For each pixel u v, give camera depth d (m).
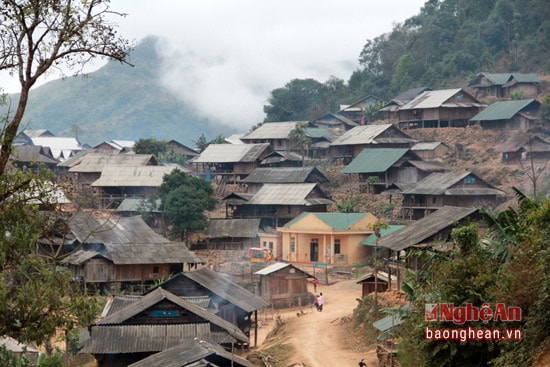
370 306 84.50
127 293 111.06
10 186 39.34
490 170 163.38
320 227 138.12
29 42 38.91
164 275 115.31
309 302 111.94
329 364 71.00
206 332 71.38
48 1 38.66
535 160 164.62
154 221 158.00
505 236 54.81
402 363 50.28
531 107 184.50
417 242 84.06
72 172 196.38
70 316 40.34
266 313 106.94
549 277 40.41
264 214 162.25
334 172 189.75
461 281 46.97
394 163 165.00
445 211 92.12
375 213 159.75
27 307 38.41
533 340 41.00
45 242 112.69
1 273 39.75
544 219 48.09
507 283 44.62
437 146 179.25
